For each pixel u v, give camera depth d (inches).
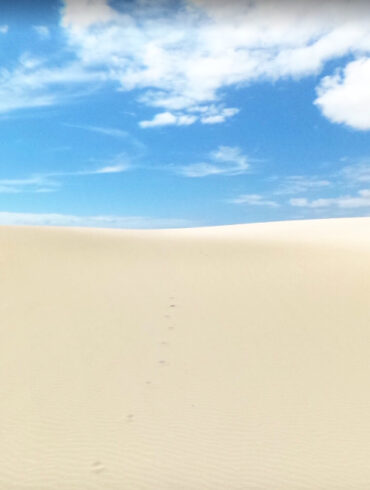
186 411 167.3
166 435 149.9
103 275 471.8
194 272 503.5
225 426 156.7
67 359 222.8
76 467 131.0
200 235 1238.9
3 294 373.1
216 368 213.6
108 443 144.1
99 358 225.0
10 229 804.0
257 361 224.8
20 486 121.4
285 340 261.3
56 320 297.3
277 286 427.8
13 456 135.7
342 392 187.2
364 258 629.0
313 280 458.9
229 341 258.1
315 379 201.5
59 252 624.7
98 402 173.6
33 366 212.1
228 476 128.1
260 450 141.8
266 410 169.6
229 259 617.3
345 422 161.0
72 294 378.6
